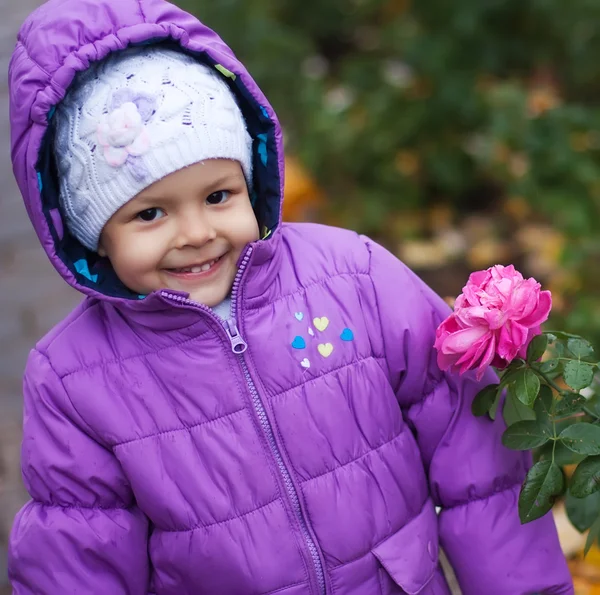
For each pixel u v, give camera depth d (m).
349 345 1.80
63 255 1.80
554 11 4.26
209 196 1.71
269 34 4.35
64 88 1.67
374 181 4.16
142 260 1.70
